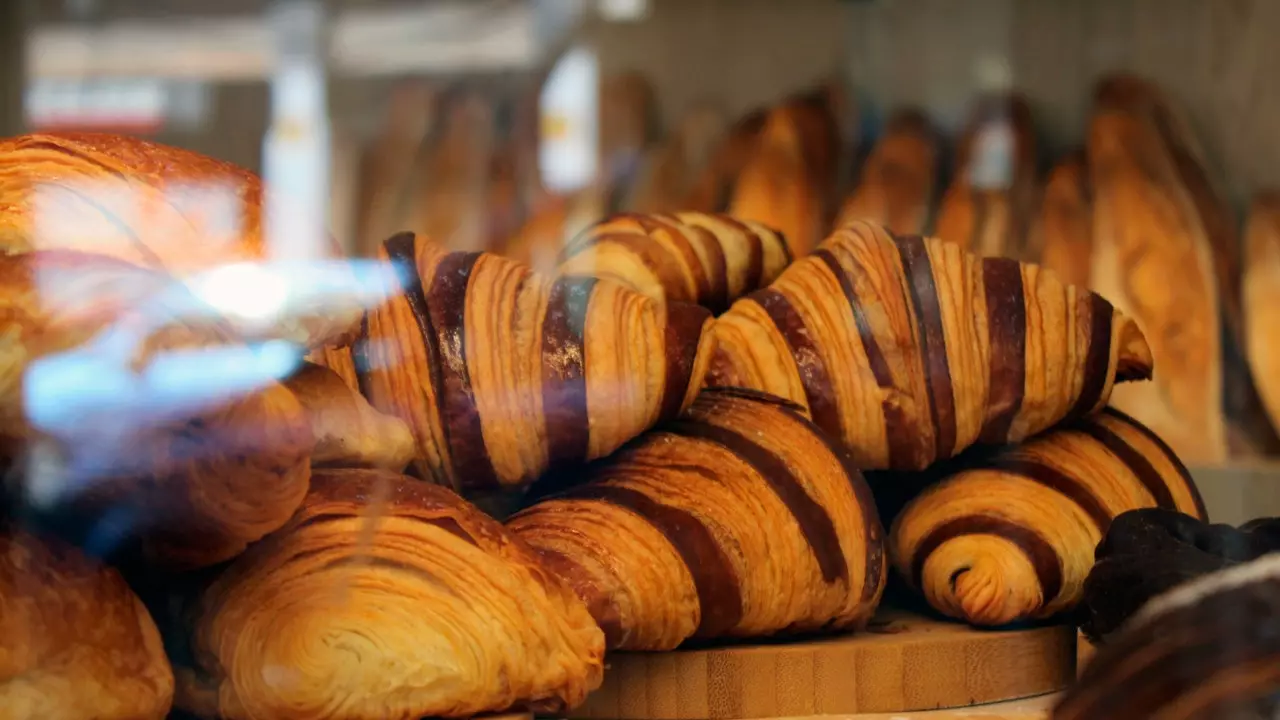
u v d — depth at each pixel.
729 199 0.82
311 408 0.60
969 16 0.84
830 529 0.66
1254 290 0.80
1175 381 0.78
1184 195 0.81
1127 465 0.72
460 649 0.58
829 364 0.70
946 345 0.71
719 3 0.84
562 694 0.60
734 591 0.65
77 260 0.55
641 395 0.66
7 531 0.55
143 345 0.54
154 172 0.59
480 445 0.65
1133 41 0.83
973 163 0.80
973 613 0.68
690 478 0.66
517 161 0.69
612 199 0.75
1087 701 0.58
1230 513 0.72
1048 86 0.83
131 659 0.56
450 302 0.66
